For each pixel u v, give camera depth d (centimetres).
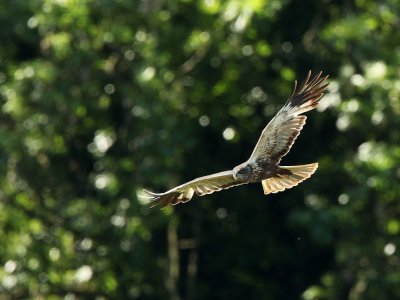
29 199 1873
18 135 1847
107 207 1864
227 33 1886
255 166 1005
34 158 1894
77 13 1845
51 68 1827
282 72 1922
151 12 1927
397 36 1869
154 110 1827
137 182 1838
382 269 1817
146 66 1848
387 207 1817
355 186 1816
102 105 1912
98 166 1905
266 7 1789
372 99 1741
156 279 1916
